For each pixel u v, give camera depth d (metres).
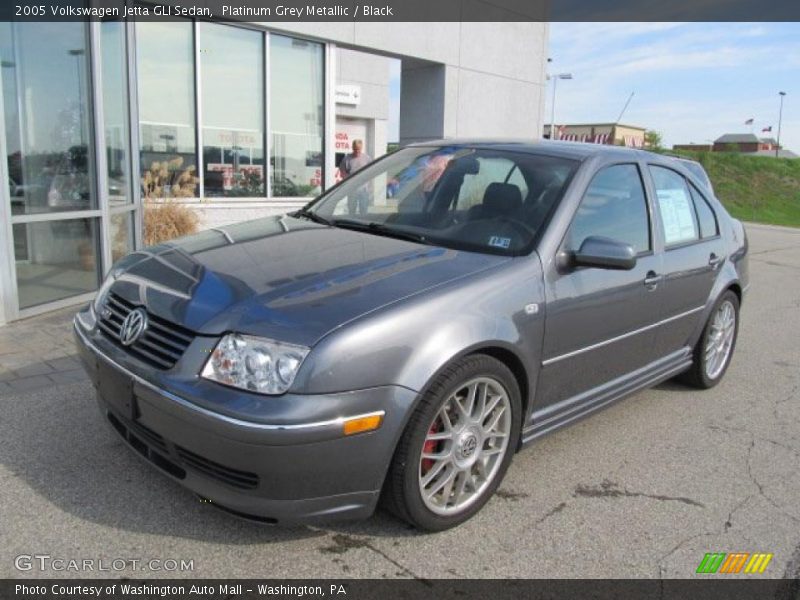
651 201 4.32
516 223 3.56
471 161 4.09
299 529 2.99
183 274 3.10
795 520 3.39
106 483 3.24
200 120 9.73
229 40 9.91
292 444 2.51
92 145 6.43
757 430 4.49
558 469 3.79
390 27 11.79
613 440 4.22
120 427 3.16
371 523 3.09
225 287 2.90
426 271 3.10
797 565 3.02
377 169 4.47
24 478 3.25
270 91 10.52
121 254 7.23
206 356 2.66
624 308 3.87
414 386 2.73
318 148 11.41
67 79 6.11
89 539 2.84
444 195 3.91
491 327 3.01
